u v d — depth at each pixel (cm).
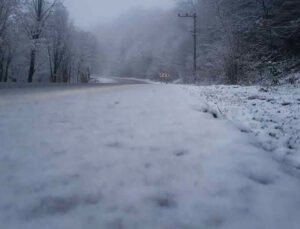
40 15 3528
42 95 1075
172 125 606
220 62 2947
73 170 372
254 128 690
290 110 930
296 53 2422
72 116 674
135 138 512
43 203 297
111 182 346
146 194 322
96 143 478
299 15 2472
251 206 311
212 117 714
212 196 325
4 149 432
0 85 1583
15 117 643
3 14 3112
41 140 481
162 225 273
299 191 352
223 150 460
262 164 416
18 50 3559
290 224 284
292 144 593
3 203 294
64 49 4681
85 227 264
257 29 2841
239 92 1473
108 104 873
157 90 1485
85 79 6194
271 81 1997
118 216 282
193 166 398
